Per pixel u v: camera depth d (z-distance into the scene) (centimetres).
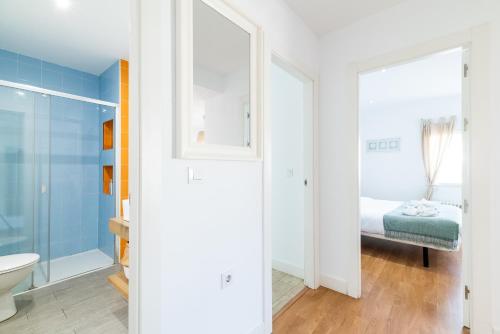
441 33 164
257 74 146
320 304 192
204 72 116
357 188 201
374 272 250
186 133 104
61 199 276
